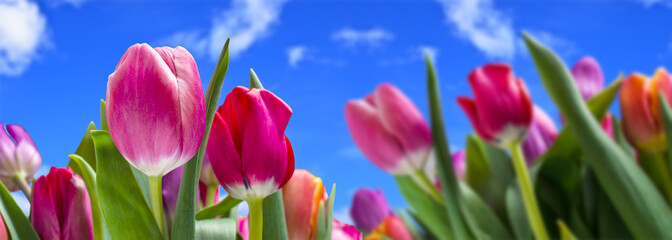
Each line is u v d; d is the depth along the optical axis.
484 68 1.08
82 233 0.55
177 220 0.52
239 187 0.53
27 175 0.64
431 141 1.11
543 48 1.08
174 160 0.51
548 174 1.15
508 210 1.12
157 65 0.50
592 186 1.14
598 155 1.05
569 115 1.06
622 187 1.05
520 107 1.07
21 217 0.54
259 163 0.52
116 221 0.53
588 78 1.22
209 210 0.61
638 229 1.04
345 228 0.62
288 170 0.53
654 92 1.11
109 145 0.53
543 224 1.05
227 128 0.53
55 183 0.55
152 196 0.52
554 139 1.19
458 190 1.02
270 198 0.56
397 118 1.11
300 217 0.57
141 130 0.50
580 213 1.15
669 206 1.06
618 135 1.21
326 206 0.58
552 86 1.07
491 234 1.09
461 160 1.25
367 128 1.12
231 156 0.52
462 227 1.03
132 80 0.50
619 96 1.14
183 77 0.51
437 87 1.00
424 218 1.17
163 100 0.50
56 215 0.54
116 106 0.50
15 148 0.64
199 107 0.51
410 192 1.17
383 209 1.23
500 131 1.07
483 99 1.07
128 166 0.53
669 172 1.09
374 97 1.13
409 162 1.12
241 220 0.63
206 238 0.56
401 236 1.21
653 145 1.10
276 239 0.55
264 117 0.52
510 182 1.20
